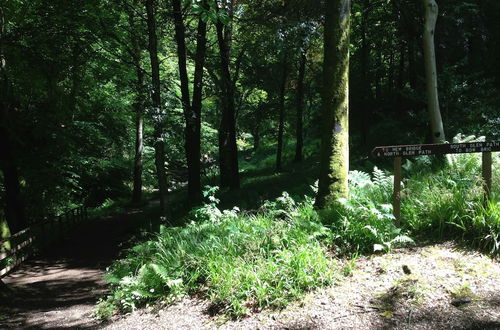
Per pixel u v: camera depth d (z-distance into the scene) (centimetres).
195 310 483
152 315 501
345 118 609
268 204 703
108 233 1555
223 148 1994
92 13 1264
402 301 406
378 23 1822
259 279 472
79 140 1488
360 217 557
